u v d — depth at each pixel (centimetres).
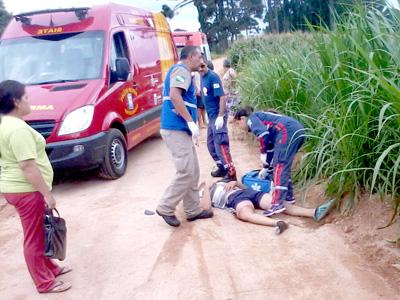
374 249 403
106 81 699
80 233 517
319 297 350
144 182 684
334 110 481
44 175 375
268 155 515
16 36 774
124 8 846
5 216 600
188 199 504
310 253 415
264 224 481
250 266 405
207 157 795
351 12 521
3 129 352
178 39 1978
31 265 388
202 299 363
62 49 741
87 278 417
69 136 625
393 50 429
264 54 885
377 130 436
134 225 523
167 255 441
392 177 420
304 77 587
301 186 543
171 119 472
